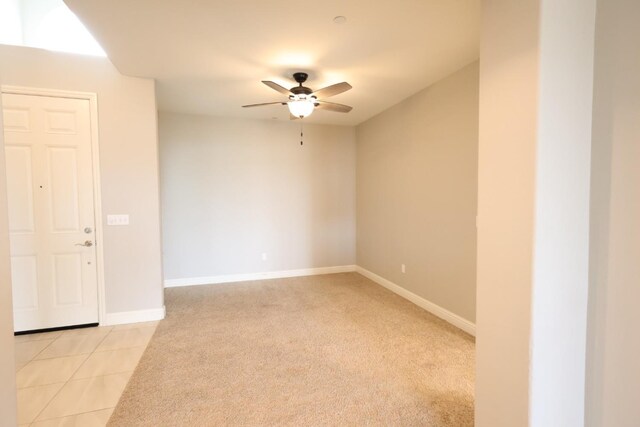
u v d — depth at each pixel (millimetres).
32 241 3016
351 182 5512
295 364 2479
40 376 2322
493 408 1479
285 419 1866
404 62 2887
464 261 3062
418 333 3031
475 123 2877
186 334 3020
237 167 4918
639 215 1199
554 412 1340
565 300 1323
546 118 1254
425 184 3605
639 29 1174
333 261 5484
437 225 3428
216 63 2898
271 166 5082
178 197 4676
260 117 4887
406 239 4012
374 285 4691
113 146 3180
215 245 4863
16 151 2939
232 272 4957
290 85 3420
